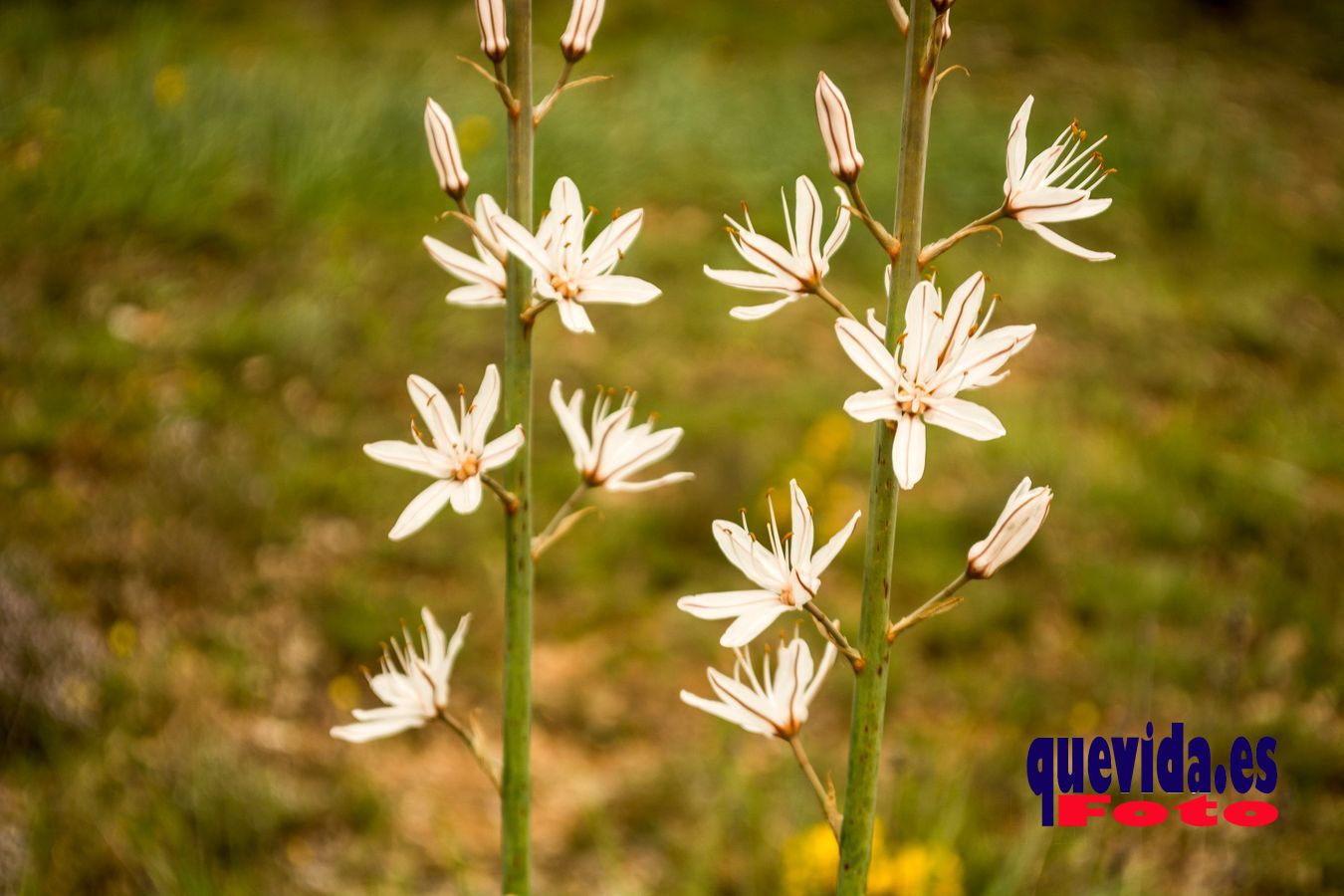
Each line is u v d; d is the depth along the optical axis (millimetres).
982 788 1094
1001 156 2701
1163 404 1985
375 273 2002
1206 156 2920
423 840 1084
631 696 1294
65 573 1298
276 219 2092
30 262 1843
